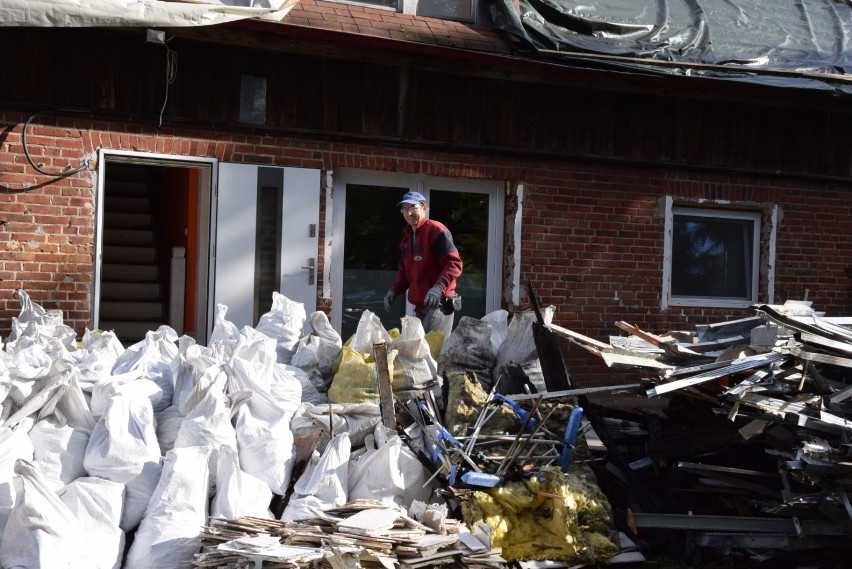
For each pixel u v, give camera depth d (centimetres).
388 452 577
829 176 1176
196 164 916
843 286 1188
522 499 583
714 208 1140
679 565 596
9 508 501
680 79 1033
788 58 1109
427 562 492
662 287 1104
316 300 962
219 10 838
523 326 721
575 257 1066
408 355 677
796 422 591
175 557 506
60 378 565
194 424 568
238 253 931
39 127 857
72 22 785
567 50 1014
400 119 988
